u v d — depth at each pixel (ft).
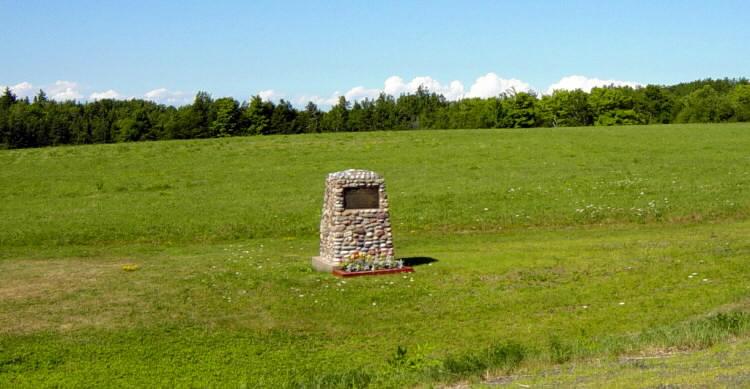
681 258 86.48
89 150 216.54
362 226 87.40
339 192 86.94
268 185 159.33
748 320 52.65
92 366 57.06
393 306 72.69
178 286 80.43
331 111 451.53
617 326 63.57
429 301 73.87
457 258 92.43
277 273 85.51
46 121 394.52
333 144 217.77
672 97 471.21
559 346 51.06
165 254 105.40
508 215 124.57
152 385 53.06
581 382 40.50
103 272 89.51
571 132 240.73
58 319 69.00
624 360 45.83
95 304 73.92
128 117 419.13
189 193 152.46
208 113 393.70
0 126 359.66
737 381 36.22
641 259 87.04
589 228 117.70
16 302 74.95
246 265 91.35
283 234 120.78
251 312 71.26
